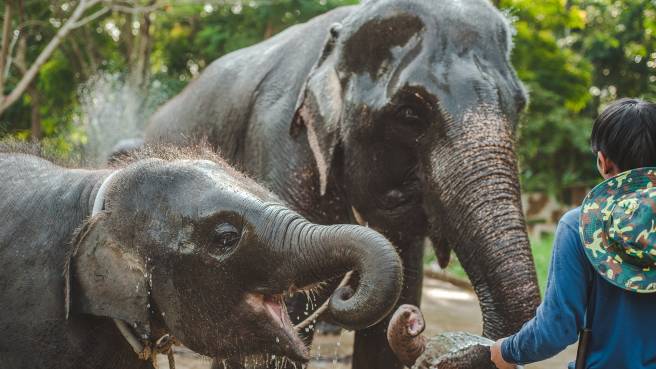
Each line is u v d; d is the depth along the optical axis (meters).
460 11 4.07
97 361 2.80
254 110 4.80
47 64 13.69
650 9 19.88
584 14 16.00
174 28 14.42
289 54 4.84
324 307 3.38
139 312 2.64
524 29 15.33
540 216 19.81
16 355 2.76
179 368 5.52
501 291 3.46
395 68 4.02
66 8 13.24
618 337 2.33
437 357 2.66
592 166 19.22
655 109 2.37
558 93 16.81
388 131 4.03
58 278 2.76
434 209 3.88
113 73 13.45
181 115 5.54
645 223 2.24
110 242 2.67
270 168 4.49
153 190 2.71
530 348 2.44
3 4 12.94
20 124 14.91
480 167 3.71
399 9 4.09
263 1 11.55
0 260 2.81
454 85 3.88
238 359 2.70
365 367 4.56
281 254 2.57
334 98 4.22
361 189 4.21
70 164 3.35
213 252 2.63
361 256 2.46
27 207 2.90
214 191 2.67
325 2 11.39
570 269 2.36
